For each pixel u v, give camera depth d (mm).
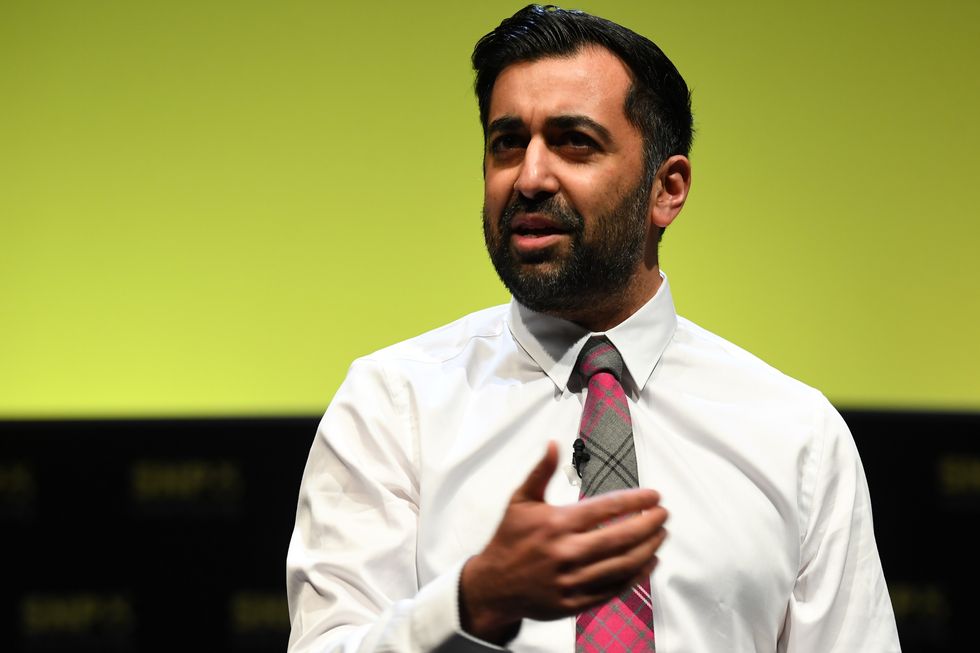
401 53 10906
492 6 10914
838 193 11023
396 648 4336
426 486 5488
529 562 4066
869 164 11070
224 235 10875
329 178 10883
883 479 10219
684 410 5762
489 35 5832
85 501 10070
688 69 10969
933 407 10711
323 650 4863
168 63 10922
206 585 10117
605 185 5500
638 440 5695
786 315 10953
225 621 10109
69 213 10852
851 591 5625
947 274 11094
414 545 5406
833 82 11062
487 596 4203
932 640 10211
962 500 10211
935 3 11109
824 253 11008
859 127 11070
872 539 5754
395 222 10891
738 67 11016
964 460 10219
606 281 5590
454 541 5402
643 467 5629
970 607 10219
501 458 5602
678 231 10914
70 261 10828
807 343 10969
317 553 5379
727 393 5871
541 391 5754
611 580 4062
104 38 10914
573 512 4059
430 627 4309
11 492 10031
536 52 5633
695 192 10945
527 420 5703
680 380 5906
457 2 10906
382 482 5504
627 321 5840
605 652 5035
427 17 10906
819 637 5555
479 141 10906
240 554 10117
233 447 10148
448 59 10914
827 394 10969
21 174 10836
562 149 5520
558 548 4016
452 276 10883
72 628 10062
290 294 10867
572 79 5539
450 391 5758
